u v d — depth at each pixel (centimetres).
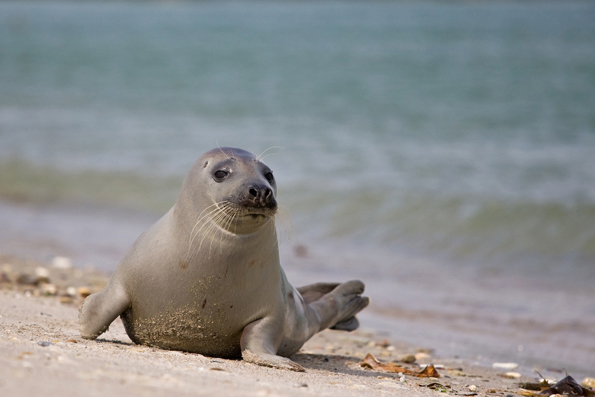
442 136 4456
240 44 11256
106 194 3438
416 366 1396
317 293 1425
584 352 1603
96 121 5247
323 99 6012
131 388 676
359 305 1435
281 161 3828
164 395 669
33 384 635
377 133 4591
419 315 1916
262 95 6284
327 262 2453
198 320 1051
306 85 6800
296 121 5069
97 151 4234
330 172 3562
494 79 6944
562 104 5512
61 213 3172
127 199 3378
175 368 853
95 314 1071
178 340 1085
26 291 1714
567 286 2219
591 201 2936
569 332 1766
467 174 3462
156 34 14388
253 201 959
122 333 1268
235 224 983
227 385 777
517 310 1962
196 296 1032
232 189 979
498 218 2834
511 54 8962
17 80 7644
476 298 2077
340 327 1427
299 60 8775
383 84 6794
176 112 5562
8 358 741
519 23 16375
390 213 2967
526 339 1702
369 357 1337
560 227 2709
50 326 1209
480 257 2536
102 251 2538
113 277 1092
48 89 6981
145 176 3681
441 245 2655
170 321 1059
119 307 1064
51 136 4697
